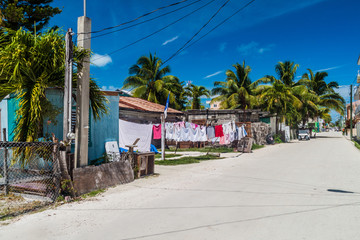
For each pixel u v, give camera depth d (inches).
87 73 295.0
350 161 513.0
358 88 1455.5
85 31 295.9
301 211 199.9
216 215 193.6
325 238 150.0
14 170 259.1
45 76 271.4
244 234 156.9
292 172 387.2
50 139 286.4
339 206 212.1
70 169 258.4
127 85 1274.6
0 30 278.1
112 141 425.1
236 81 1444.4
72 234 161.5
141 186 297.9
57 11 580.4
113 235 159.3
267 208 209.0
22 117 260.2
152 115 786.8
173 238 152.9
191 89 1550.2
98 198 245.6
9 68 255.9
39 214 199.5
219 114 983.6
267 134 1109.7
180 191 273.6
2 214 197.9
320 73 1891.0
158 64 1301.7
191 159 538.0
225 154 674.8
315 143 1174.3
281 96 1309.1
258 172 391.5
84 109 292.2
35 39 266.1
